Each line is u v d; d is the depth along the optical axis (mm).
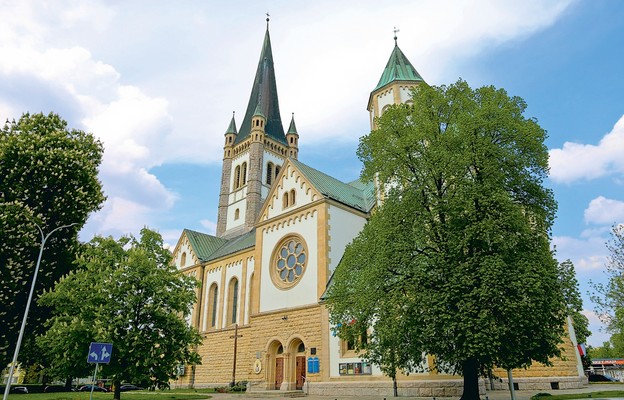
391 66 48844
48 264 34000
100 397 29703
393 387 29359
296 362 37000
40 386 49375
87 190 37906
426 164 22812
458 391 27297
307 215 39938
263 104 97250
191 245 59125
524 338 19188
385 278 22547
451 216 21812
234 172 92188
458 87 25375
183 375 51406
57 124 39812
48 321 28688
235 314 50188
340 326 26547
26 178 34219
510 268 19750
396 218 23094
